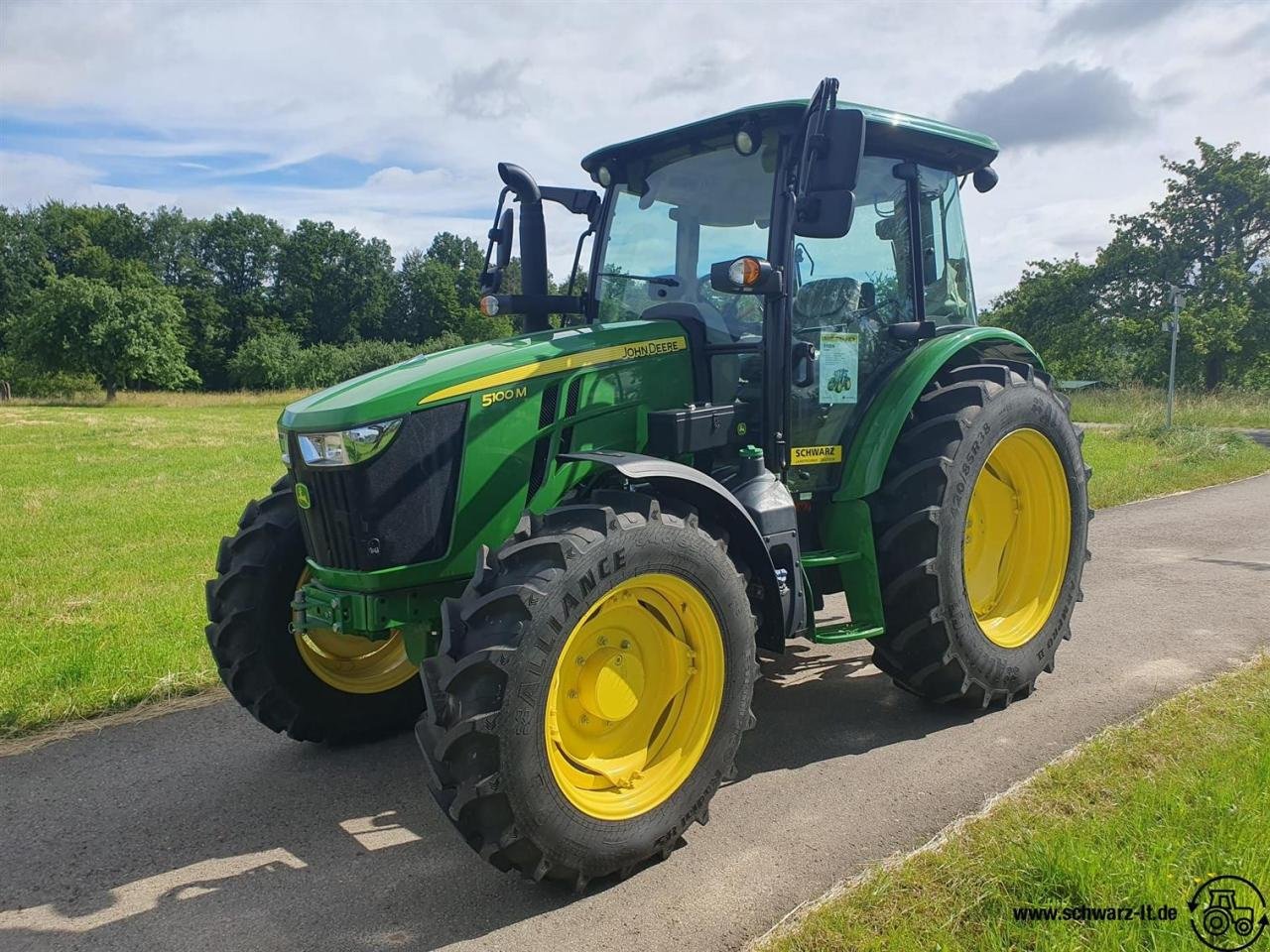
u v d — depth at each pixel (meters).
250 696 3.88
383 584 3.21
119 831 3.31
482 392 3.33
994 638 4.23
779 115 3.71
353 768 3.85
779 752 3.83
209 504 10.94
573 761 2.93
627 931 2.64
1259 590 6.03
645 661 3.12
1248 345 29.03
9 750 4.03
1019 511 4.58
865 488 3.91
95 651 5.05
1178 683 4.37
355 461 3.14
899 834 3.11
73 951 2.62
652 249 4.23
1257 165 29.20
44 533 9.04
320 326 83.38
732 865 2.97
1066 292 31.22
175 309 56.69
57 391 53.84
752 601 3.55
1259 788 3.06
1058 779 3.35
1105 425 19.97
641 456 3.14
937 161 4.53
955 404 4.14
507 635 2.67
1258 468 12.01
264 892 2.90
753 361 3.86
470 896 2.86
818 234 3.48
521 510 3.42
